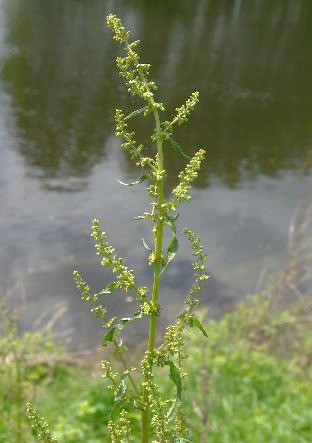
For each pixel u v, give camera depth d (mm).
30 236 9492
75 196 10906
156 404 1369
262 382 6055
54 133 13555
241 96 17125
